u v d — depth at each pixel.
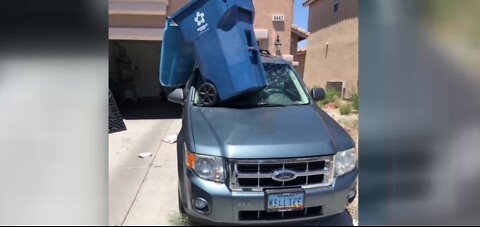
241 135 3.43
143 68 13.52
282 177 3.20
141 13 8.73
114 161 5.81
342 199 3.37
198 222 3.51
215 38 4.49
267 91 4.60
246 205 3.18
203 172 3.29
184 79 5.88
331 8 14.65
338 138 3.56
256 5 9.55
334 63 14.22
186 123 3.89
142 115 10.06
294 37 13.85
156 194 4.54
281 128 3.60
